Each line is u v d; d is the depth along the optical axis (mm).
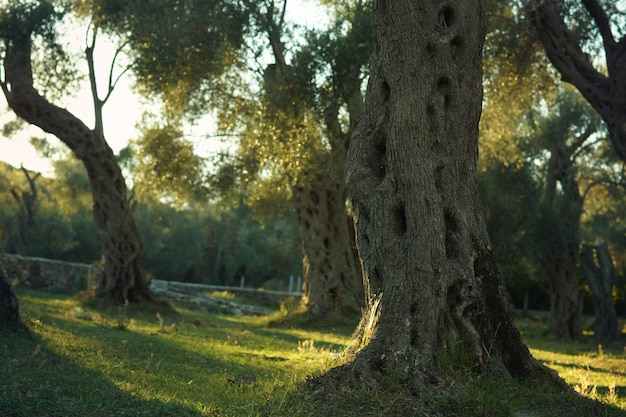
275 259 65438
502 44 19125
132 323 16359
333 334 19875
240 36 20156
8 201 51625
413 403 6438
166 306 23266
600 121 27281
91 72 22594
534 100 21922
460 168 8086
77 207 48594
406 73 7984
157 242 64188
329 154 20344
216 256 68688
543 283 46844
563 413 6867
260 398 6988
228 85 24281
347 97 19188
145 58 21250
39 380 7340
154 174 27906
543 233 27688
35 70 22875
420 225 7629
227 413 6270
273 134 19906
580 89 15789
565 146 27562
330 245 22938
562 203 27641
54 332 11727
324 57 18656
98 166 22578
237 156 28562
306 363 10906
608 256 30812
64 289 33281
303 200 23125
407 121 7855
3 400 6156
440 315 7414
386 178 7898
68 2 22562
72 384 7367
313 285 22859
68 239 52781
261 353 12211
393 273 7586
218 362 10523
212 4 20219
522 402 6859
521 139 28000
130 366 9125
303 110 19578
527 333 30391
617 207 34812
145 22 20484
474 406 6371
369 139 8219
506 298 8047
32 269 31891
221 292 36844
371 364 7008
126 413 6105
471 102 8266
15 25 21328
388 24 8180
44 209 53375
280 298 39312
